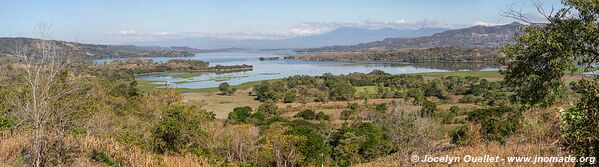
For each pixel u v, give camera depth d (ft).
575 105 21.20
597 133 17.65
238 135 65.51
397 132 43.60
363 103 216.33
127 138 46.29
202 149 55.11
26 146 32.60
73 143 34.45
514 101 38.70
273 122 137.69
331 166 73.46
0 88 43.96
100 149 37.93
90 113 45.73
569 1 31.40
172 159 44.16
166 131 52.29
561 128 19.20
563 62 32.32
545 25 33.63
